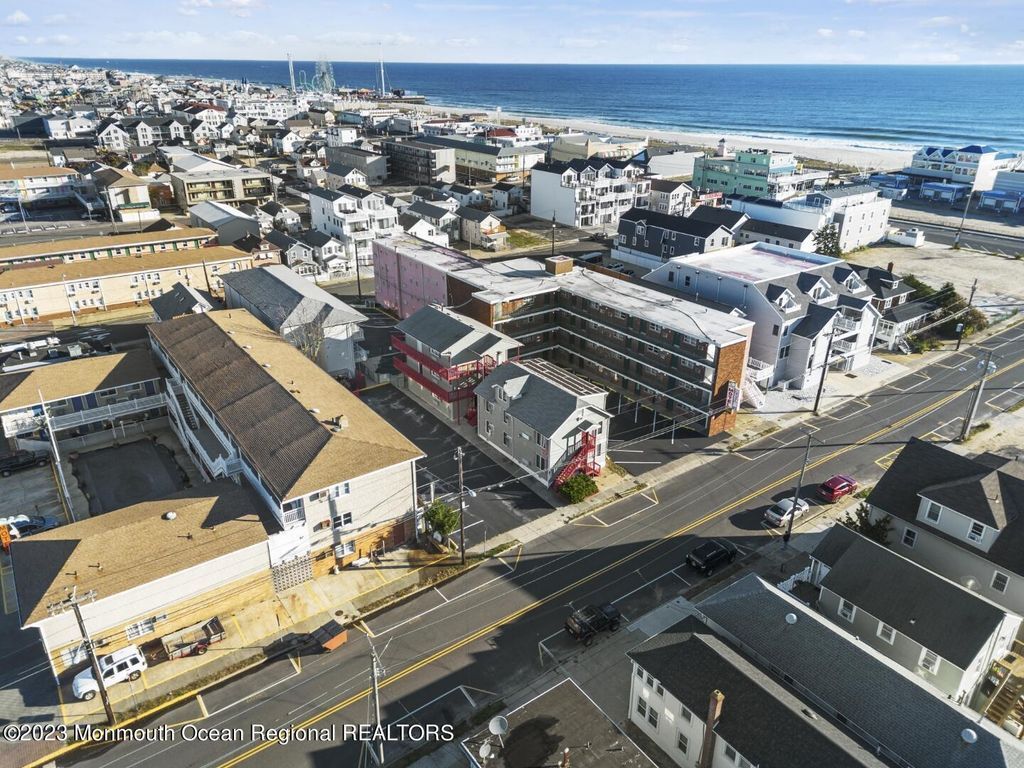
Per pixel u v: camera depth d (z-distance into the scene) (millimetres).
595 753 30547
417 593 43344
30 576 37281
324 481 42281
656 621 41156
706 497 53156
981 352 80875
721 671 31156
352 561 45906
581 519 50406
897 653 36156
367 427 48500
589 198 137875
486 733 32250
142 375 61281
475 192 152250
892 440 61406
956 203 168875
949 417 65562
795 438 61625
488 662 38094
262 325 67812
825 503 52562
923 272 110500
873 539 44875
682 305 68375
